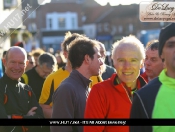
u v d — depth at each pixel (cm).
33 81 638
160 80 282
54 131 381
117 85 358
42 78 641
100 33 6525
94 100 356
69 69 494
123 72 364
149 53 480
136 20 5969
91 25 6662
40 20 5616
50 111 504
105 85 362
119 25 6256
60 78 497
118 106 356
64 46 499
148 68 485
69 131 380
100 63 410
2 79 435
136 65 363
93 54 404
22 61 437
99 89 359
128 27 6100
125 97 359
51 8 6244
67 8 6341
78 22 6378
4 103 427
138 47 366
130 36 390
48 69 638
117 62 366
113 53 372
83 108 387
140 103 279
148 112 275
